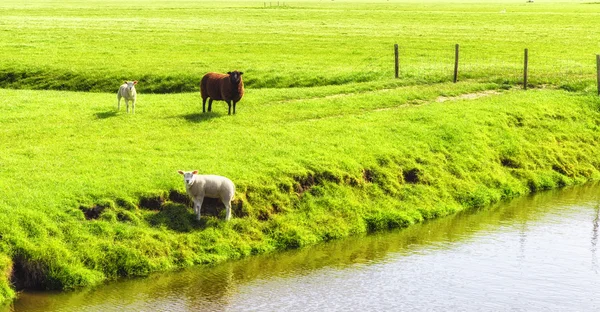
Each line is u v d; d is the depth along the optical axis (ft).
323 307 61.36
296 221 78.38
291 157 87.35
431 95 124.98
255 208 77.25
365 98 119.96
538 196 99.76
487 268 71.46
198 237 71.61
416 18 327.47
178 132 95.61
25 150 85.10
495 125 112.37
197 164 81.76
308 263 71.72
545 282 68.08
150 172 78.64
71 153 84.64
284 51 191.83
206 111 108.88
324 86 134.10
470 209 92.53
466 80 139.54
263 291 64.59
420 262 72.84
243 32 242.58
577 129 119.75
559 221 87.66
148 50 192.34
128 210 71.51
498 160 105.19
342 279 67.87
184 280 66.28
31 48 188.75
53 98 120.16
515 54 186.39
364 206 84.79
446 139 103.96
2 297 60.23
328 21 304.71
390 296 64.08
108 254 66.49
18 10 366.02
